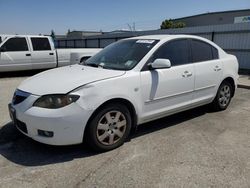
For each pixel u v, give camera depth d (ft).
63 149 12.23
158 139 13.51
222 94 18.15
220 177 10.00
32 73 39.14
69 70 13.50
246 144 12.98
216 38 47.11
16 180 9.78
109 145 12.06
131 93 12.37
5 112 18.07
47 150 12.19
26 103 11.15
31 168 10.64
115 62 13.82
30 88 11.64
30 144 12.84
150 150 12.23
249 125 15.72
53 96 10.75
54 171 10.41
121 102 12.26
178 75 14.35
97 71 12.64
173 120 16.46
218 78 17.16
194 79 15.34
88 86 11.07
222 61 17.48
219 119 16.76
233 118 16.99
